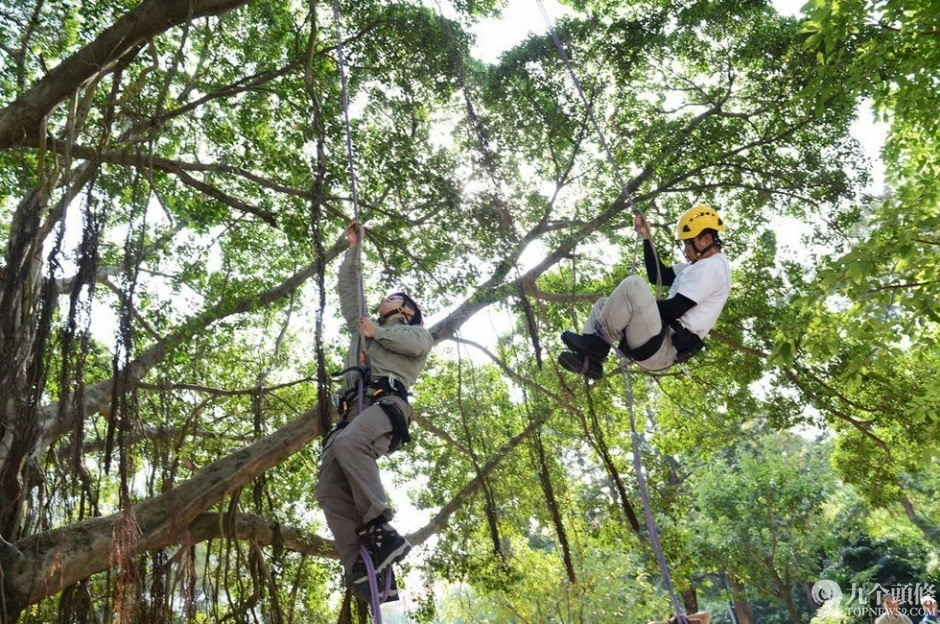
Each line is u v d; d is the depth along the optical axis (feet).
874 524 101.65
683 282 19.24
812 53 48.78
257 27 44.34
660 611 76.07
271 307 48.37
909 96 35.12
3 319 30.81
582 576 69.05
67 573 30.55
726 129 50.42
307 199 40.29
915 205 32.96
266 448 35.63
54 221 33.68
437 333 42.14
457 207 40.24
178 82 45.24
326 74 42.60
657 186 52.39
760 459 99.81
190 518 32.99
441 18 35.47
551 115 48.42
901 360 53.16
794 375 53.01
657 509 58.85
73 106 32.17
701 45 51.29
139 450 37.45
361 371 18.21
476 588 51.88
